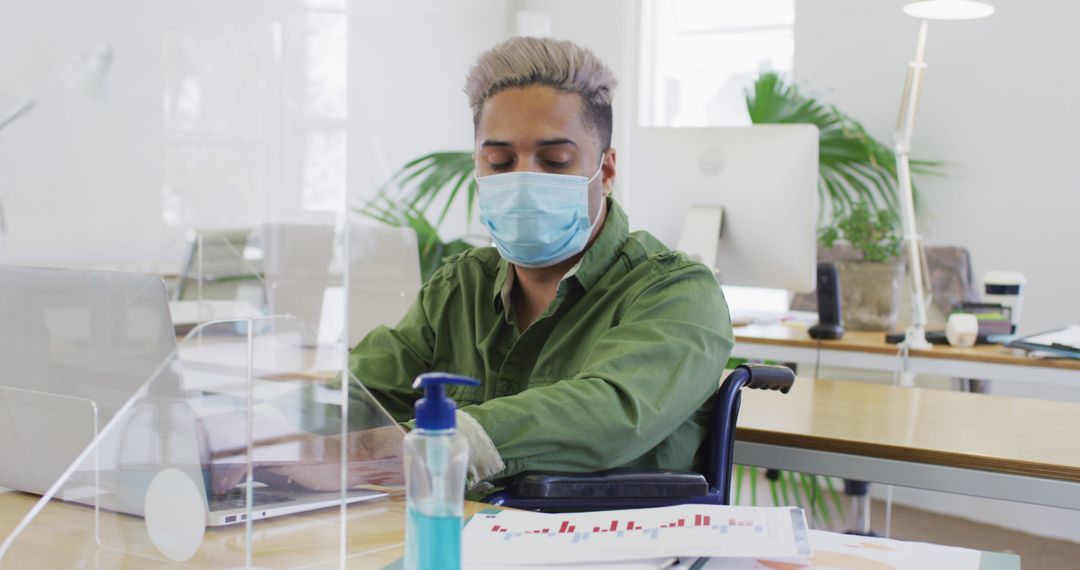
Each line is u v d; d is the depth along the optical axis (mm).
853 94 4234
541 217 1369
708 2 4852
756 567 837
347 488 884
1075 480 1354
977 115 3986
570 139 1371
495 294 1475
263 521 815
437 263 4035
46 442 953
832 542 914
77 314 927
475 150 1451
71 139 2600
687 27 4918
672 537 858
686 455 1332
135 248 2424
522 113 1370
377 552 857
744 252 2531
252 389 813
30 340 954
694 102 4922
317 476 825
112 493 850
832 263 2662
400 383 1526
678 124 4965
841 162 4062
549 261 1424
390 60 4422
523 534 893
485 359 1461
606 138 1427
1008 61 3918
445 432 689
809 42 4312
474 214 4281
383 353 1556
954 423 1657
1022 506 3453
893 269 2795
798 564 847
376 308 2889
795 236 2445
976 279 4008
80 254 2494
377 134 4367
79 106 2615
